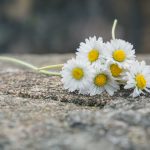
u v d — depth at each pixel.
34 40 1.23
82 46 0.31
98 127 0.23
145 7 1.28
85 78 0.30
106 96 0.30
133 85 0.30
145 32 1.28
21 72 0.41
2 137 0.22
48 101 0.30
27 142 0.22
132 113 0.25
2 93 0.33
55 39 1.24
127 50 0.31
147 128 0.23
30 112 0.26
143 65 0.30
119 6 1.28
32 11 1.25
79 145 0.22
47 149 0.22
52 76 0.38
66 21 1.26
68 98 0.31
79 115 0.25
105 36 1.26
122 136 0.22
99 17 1.27
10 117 0.25
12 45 1.22
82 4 1.27
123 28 1.28
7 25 1.23
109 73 0.30
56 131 0.23
